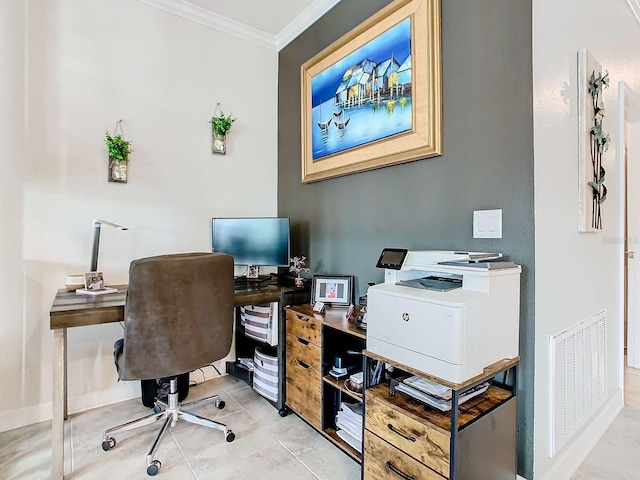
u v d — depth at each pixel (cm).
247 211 295
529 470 144
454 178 171
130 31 241
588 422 189
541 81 145
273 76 309
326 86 247
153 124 250
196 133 269
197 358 181
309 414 200
